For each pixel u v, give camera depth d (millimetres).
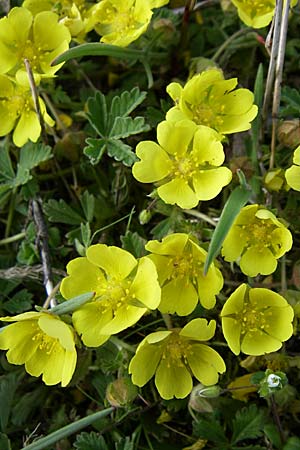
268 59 252
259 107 222
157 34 237
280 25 215
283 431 215
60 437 203
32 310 235
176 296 207
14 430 225
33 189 234
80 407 231
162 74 250
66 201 246
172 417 223
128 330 224
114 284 205
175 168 210
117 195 238
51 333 195
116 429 222
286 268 227
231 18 248
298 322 211
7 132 232
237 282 222
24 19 226
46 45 230
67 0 239
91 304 205
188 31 250
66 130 242
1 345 206
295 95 233
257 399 222
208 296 205
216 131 214
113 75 253
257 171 224
